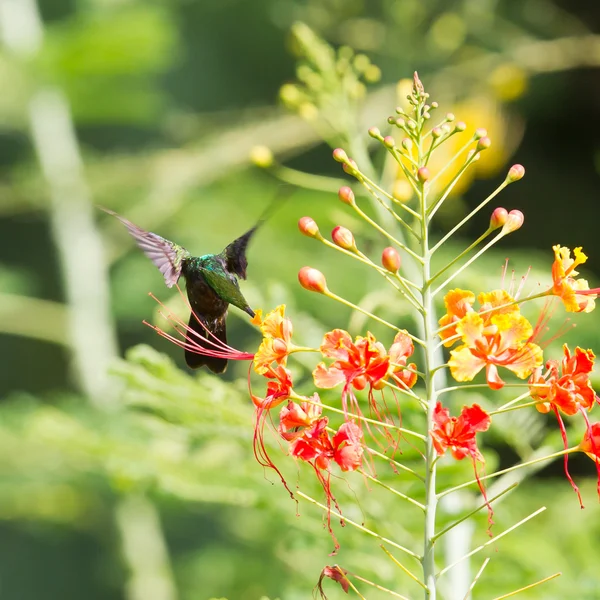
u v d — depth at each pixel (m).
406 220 9.02
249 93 21.83
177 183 15.04
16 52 13.50
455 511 6.40
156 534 14.81
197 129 17.33
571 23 17.81
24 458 11.82
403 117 4.47
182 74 21.55
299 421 4.03
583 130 19.47
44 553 19.88
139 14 13.04
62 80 13.84
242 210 15.25
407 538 6.57
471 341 3.88
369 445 5.88
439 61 15.70
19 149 20.52
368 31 14.72
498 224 4.20
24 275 18.81
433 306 7.38
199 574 15.41
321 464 4.02
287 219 11.77
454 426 3.97
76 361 14.43
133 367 6.49
